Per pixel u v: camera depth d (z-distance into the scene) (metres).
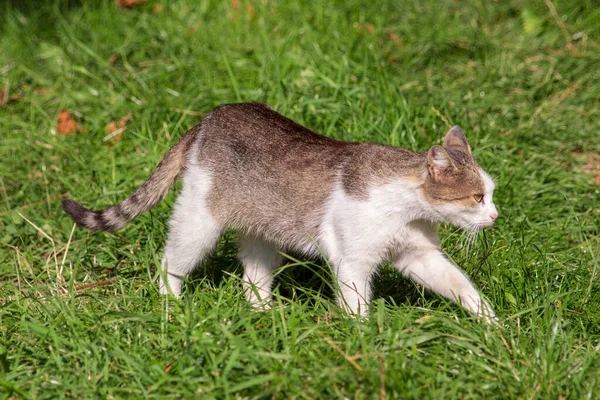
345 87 7.71
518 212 6.64
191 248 5.70
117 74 8.50
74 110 8.18
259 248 5.97
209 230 5.68
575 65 8.81
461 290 5.17
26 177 7.32
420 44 9.13
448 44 9.13
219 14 9.69
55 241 6.48
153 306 5.23
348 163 5.32
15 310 5.28
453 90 8.36
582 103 8.29
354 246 5.21
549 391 4.29
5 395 4.36
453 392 4.20
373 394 4.22
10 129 8.00
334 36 8.94
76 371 4.53
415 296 5.71
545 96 8.35
